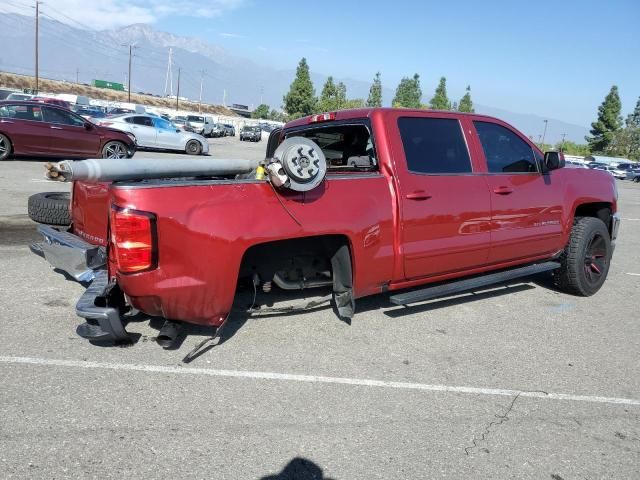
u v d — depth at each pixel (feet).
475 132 16.03
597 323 16.66
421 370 12.61
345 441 9.63
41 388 10.73
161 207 10.73
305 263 13.96
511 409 11.10
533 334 15.38
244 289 14.48
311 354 13.08
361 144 16.30
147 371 11.70
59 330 13.52
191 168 13.51
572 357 13.92
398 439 9.80
